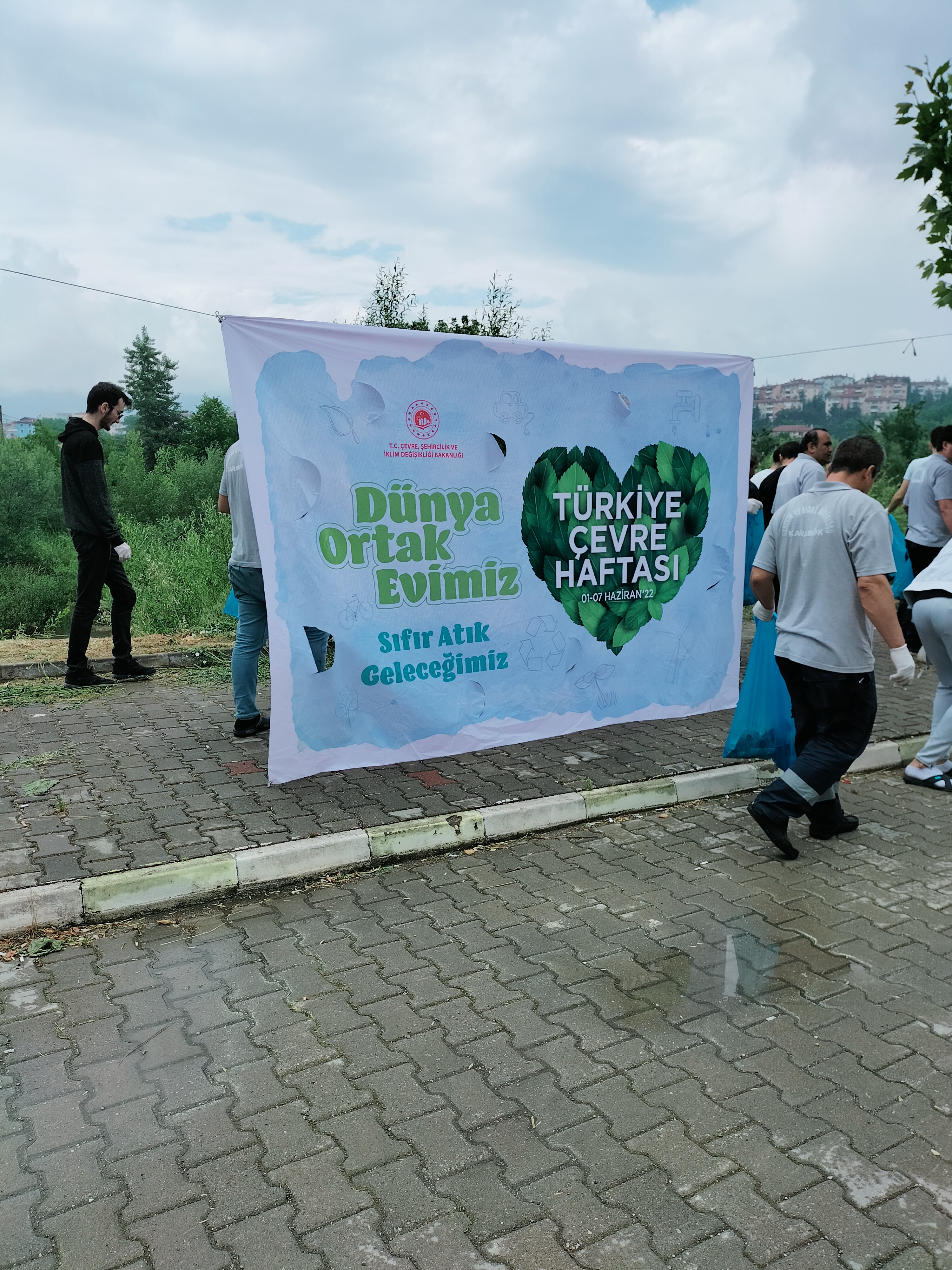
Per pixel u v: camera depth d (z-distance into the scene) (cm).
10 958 342
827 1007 313
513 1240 214
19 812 457
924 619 524
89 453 672
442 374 480
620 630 559
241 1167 238
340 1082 272
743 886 407
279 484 449
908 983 329
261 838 425
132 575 1037
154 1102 263
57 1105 261
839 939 361
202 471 2520
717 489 579
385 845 428
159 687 716
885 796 530
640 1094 267
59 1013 307
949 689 539
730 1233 217
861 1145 247
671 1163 239
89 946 353
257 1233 217
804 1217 222
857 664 425
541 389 509
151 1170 237
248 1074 275
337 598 470
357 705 484
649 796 504
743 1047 290
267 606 455
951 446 816
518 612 522
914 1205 226
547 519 523
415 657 496
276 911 382
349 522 467
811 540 431
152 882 378
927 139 622
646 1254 211
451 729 513
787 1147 245
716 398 568
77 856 402
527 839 461
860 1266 208
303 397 450
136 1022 302
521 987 324
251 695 580
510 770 536
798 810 430
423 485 483
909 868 429
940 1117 259
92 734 589
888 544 414
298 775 473
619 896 397
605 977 330
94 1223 220
